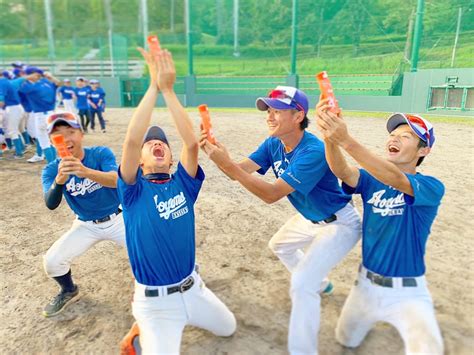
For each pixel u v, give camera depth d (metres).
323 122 2.22
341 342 2.87
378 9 25.16
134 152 2.30
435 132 12.15
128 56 30.66
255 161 3.39
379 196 2.45
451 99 16.47
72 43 32.09
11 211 6.09
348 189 2.61
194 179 2.59
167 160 2.56
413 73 17.66
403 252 2.36
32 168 8.66
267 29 29.20
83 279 4.03
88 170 2.88
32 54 31.44
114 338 3.11
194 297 2.55
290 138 2.90
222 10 30.62
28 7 36.72
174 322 2.48
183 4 34.91
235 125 14.99
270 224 5.39
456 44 20.03
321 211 2.89
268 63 28.55
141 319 2.49
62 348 3.00
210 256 4.48
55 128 3.06
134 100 26.67
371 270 2.47
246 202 6.29
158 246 2.39
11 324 3.31
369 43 25.61
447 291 3.57
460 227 5.04
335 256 2.76
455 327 3.04
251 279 3.95
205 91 26.50
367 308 2.47
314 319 2.63
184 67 30.45
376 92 21.56
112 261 4.45
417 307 2.28
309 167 2.67
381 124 14.44
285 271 4.11
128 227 2.45
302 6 27.69
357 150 2.19
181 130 2.42
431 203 2.29
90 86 13.43
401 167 2.48
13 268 4.31
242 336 3.06
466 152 9.25
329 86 2.25
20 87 8.12
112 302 3.62
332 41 26.84
